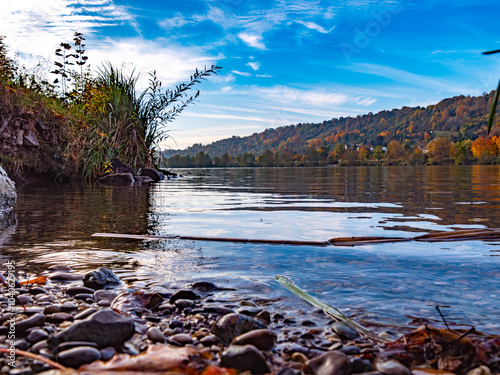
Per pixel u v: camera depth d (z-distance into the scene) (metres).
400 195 5.02
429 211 3.38
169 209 3.67
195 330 1.09
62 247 2.05
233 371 0.84
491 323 1.06
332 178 10.75
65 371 0.82
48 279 1.53
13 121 6.48
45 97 7.60
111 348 0.95
